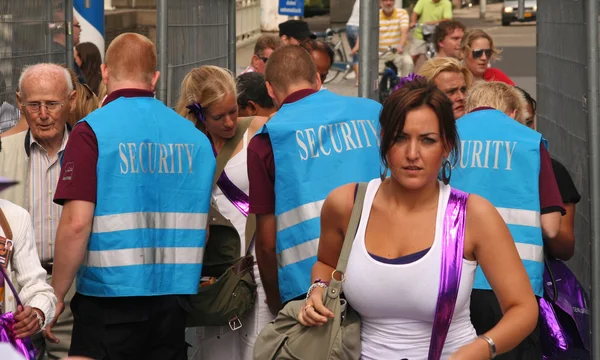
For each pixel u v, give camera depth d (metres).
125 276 4.82
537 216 4.95
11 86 6.05
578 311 5.50
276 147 5.09
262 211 5.19
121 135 4.84
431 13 19.97
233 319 5.40
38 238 5.37
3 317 3.91
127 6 17.69
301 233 5.04
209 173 5.14
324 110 5.24
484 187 4.99
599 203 5.68
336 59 24.80
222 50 9.54
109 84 5.10
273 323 3.89
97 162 4.77
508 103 5.32
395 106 3.49
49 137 5.25
